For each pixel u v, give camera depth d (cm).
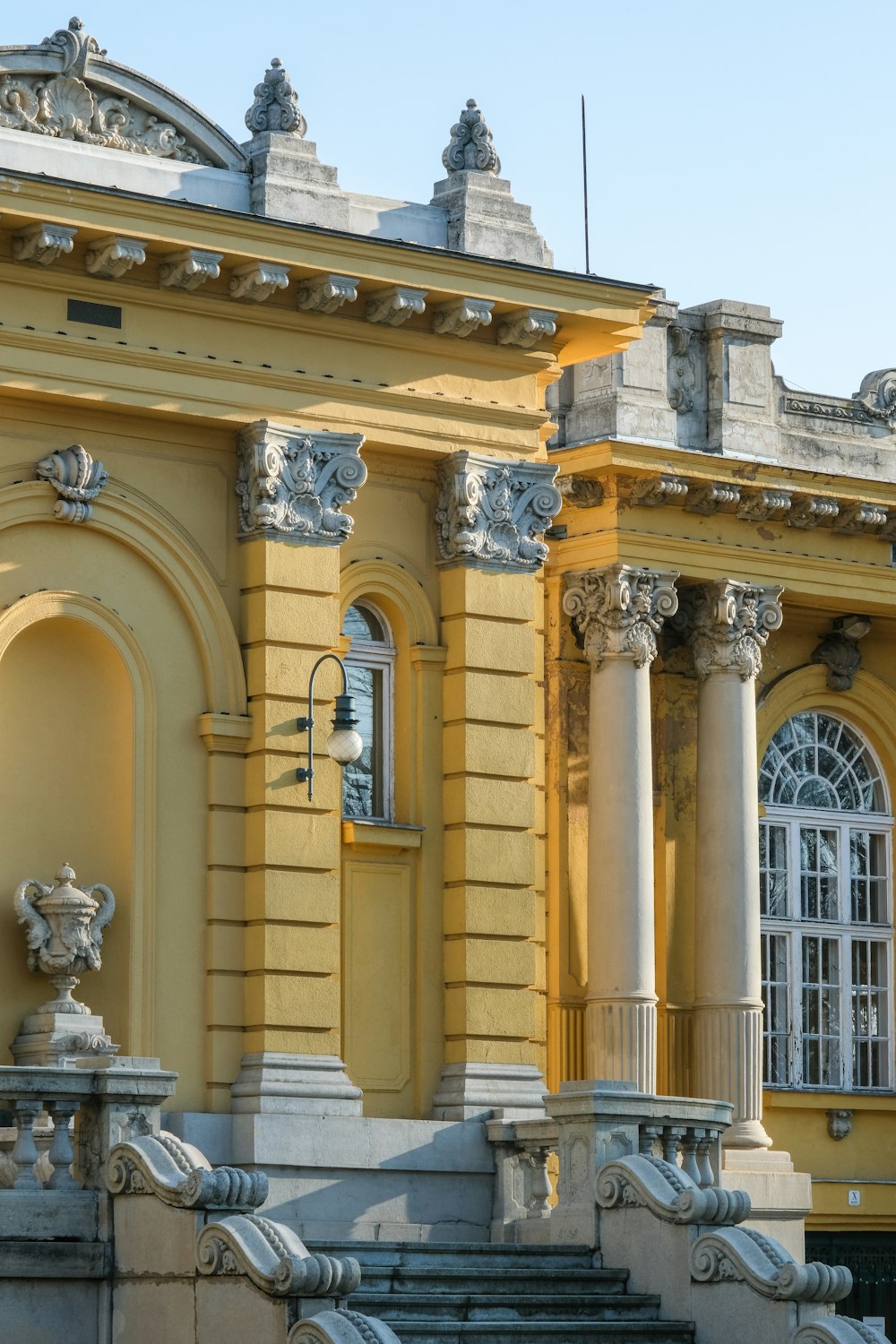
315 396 3030
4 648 2844
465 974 3083
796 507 3709
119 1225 2384
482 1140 3033
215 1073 2909
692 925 3734
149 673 2942
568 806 3659
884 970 4028
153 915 2906
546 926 3603
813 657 3978
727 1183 3462
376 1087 3058
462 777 3116
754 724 3688
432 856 3125
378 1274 2517
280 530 2986
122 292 2889
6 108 2878
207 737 2958
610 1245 2670
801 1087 3862
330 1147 2912
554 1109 2762
